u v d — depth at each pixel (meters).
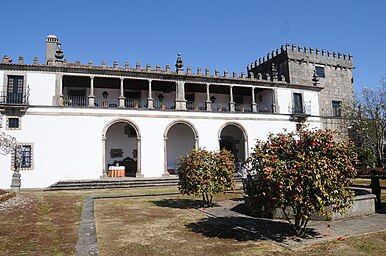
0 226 10.59
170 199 17.91
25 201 16.89
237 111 35.09
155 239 8.95
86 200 17.16
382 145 36.66
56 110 28.47
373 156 33.72
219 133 33.84
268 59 44.28
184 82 33.19
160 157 31.16
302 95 39.16
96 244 8.16
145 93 35.53
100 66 30.20
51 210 13.93
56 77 28.83
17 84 28.05
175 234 9.52
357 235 9.13
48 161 27.67
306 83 41.28
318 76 42.16
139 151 30.52
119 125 33.62
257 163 8.94
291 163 8.34
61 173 27.86
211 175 14.40
